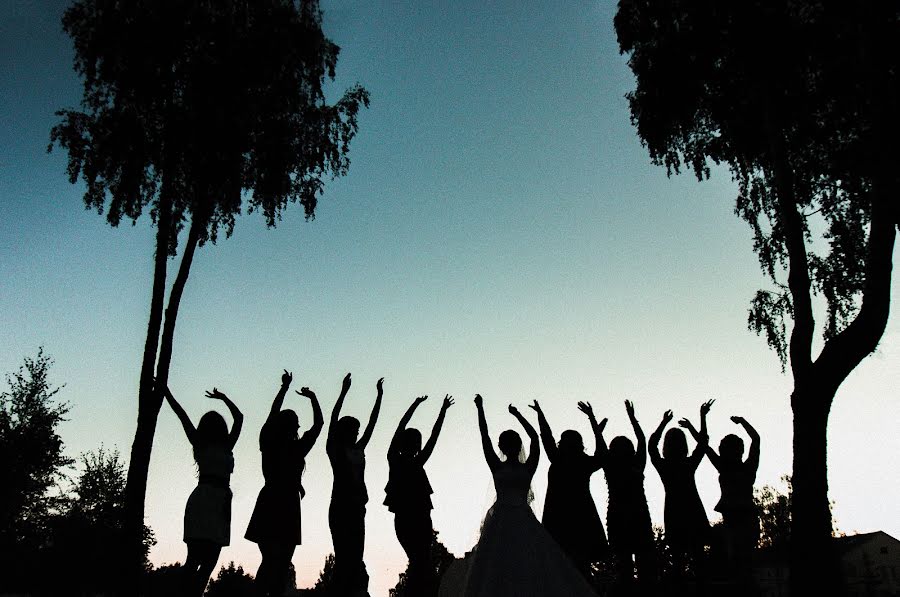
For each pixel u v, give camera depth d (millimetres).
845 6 16953
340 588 9336
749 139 21609
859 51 16781
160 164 21156
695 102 21562
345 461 9766
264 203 23484
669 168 23344
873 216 14391
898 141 14688
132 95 21172
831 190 21703
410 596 9773
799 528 12852
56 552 30109
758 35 18844
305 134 24031
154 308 19328
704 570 10898
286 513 9000
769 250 22188
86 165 21172
